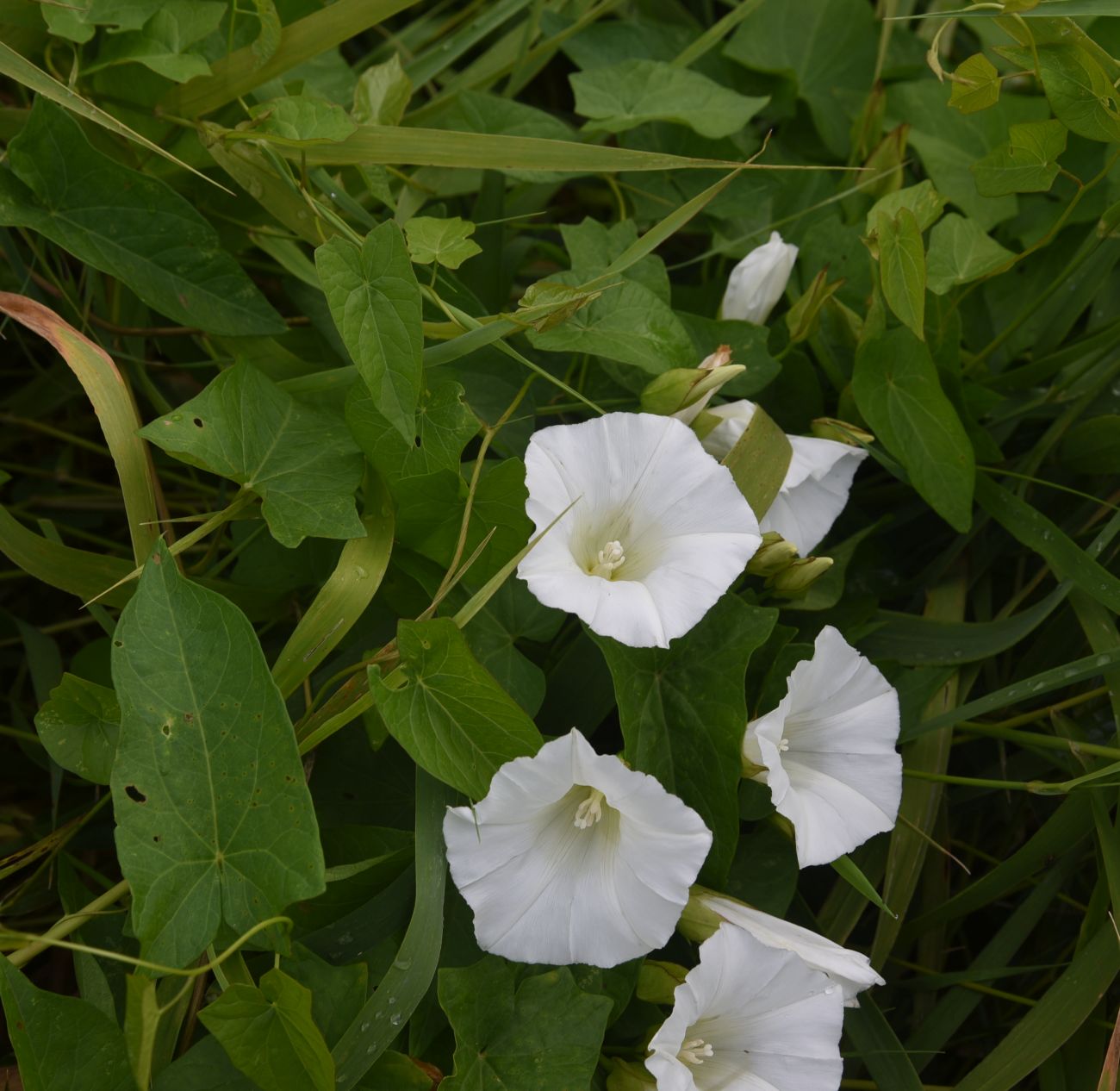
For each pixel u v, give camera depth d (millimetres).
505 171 392
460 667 295
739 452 337
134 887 267
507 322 323
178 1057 306
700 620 331
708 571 306
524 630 336
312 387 338
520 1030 304
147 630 277
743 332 383
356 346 299
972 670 382
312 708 322
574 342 350
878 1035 344
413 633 293
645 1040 324
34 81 312
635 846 297
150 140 368
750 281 384
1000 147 362
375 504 330
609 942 299
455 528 328
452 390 317
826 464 361
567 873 304
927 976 365
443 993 299
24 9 351
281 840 278
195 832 277
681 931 317
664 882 293
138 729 273
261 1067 282
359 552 323
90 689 306
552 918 300
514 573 338
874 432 376
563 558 303
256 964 313
